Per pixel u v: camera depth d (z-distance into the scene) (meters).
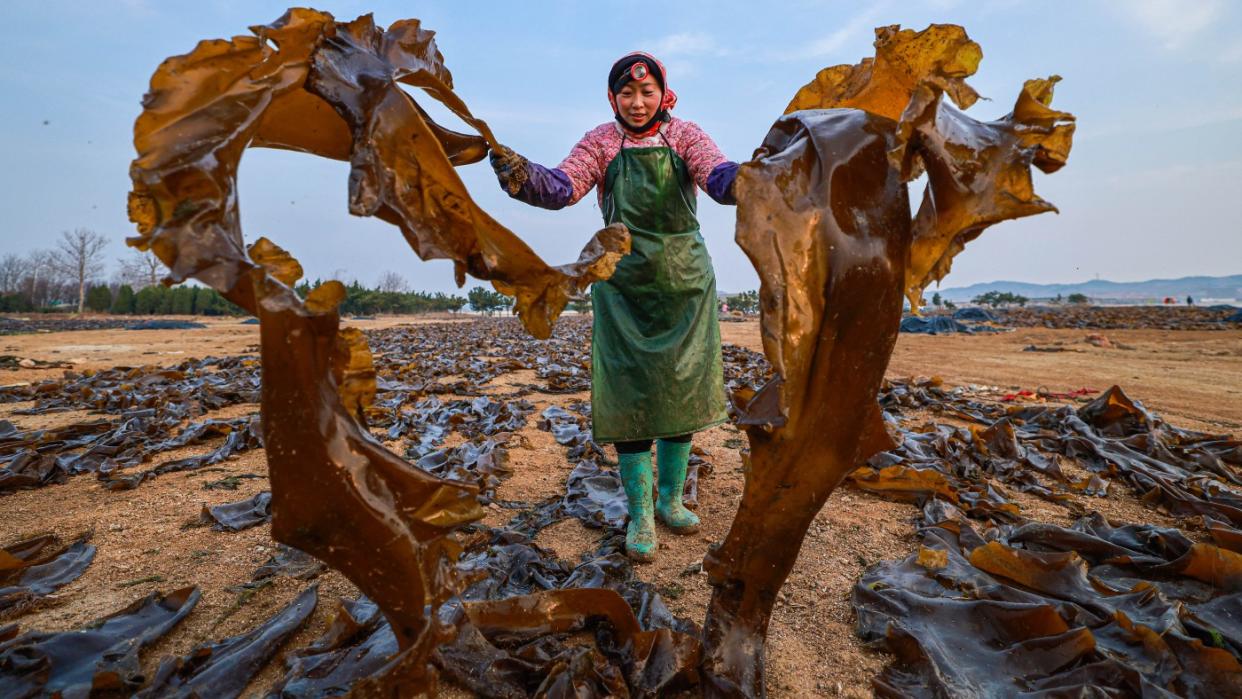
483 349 16.52
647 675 1.76
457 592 1.23
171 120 1.00
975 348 14.39
